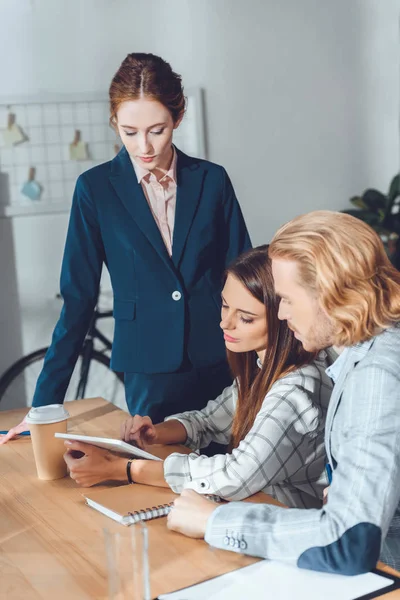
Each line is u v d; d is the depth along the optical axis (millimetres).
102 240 2061
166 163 2033
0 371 3865
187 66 3990
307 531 1175
